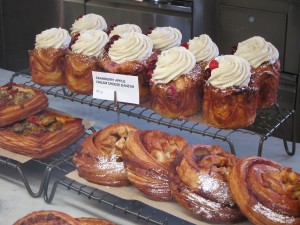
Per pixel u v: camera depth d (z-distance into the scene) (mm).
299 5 2449
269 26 2592
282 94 2611
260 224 1037
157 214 1303
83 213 1311
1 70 2279
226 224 1112
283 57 2578
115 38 1564
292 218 1022
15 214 1298
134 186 1262
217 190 1107
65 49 1687
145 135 1293
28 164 1549
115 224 1161
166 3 2848
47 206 1340
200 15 2766
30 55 1713
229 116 1410
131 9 2967
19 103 1510
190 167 1141
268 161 1137
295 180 1064
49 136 1435
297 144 1690
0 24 3586
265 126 1488
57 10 3279
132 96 1504
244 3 2637
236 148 1632
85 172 1296
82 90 1628
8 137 1438
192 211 1118
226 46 2787
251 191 1052
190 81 1447
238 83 1396
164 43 1652
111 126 1397
